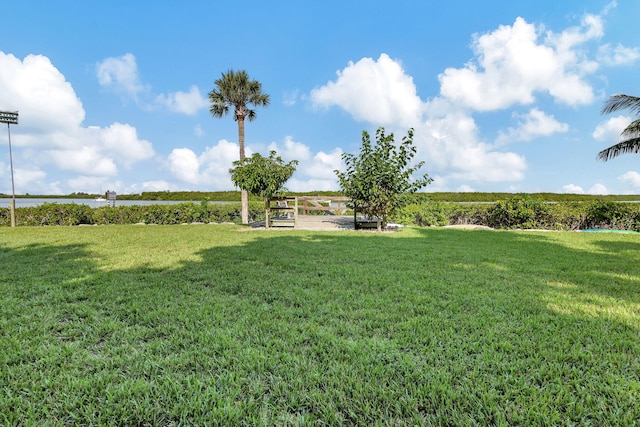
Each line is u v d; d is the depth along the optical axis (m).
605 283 3.80
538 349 2.10
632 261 5.20
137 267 4.64
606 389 1.64
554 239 8.22
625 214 11.34
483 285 3.69
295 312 2.79
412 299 3.16
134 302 3.05
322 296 3.25
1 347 2.14
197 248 6.45
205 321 2.59
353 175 10.36
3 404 1.54
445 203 14.07
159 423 1.44
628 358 1.97
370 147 10.07
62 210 13.95
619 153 10.76
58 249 6.38
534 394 1.61
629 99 10.12
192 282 3.83
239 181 10.51
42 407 1.53
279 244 6.98
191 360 1.96
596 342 2.21
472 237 8.53
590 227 11.87
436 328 2.45
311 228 11.38
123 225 13.52
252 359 1.96
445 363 1.92
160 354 2.06
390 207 10.20
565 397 1.58
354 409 1.52
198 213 15.47
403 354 2.03
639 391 1.62
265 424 1.41
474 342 2.20
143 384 1.69
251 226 12.45
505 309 2.88
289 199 11.77
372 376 1.78
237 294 3.35
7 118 12.43
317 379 1.75
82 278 3.99
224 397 1.60
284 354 2.02
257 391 1.65
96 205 15.37
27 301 3.10
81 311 2.81
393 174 9.98
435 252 5.95
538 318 2.65
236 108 15.04
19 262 5.04
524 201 12.33
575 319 2.62
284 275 4.14
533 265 4.82
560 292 3.42
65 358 2.00
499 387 1.69
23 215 13.53
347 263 4.90
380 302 3.05
